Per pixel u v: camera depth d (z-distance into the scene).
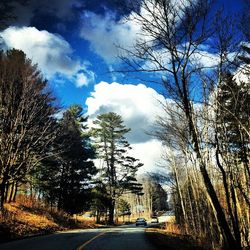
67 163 40.62
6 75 22.94
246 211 15.09
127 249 13.71
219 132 11.62
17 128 22.75
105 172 54.09
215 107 10.68
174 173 28.62
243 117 10.88
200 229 24.22
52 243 15.82
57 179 43.12
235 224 11.06
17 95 23.16
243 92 10.53
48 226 28.73
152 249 13.92
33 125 23.38
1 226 20.00
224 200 17.22
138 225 47.88
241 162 13.58
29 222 26.34
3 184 22.34
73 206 42.44
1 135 21.88
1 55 23.52
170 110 11.34
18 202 33.62
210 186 9.82
